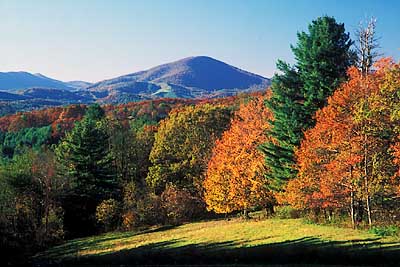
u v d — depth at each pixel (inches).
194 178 2283.5
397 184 1140.5
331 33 1568.7
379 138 1159.0
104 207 2074.3
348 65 1558.8
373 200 1278.3
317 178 1280.8
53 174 2046.0
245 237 1253.1
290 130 1589.6
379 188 1136.2
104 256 1093.8
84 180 2203.5
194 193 2356.1
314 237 1093.1
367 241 980.6
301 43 1660.9
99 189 2201.0
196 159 2378.2
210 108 2593.5
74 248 1589.6
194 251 1038.4
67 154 2319.1
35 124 4288.9
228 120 2576.3
